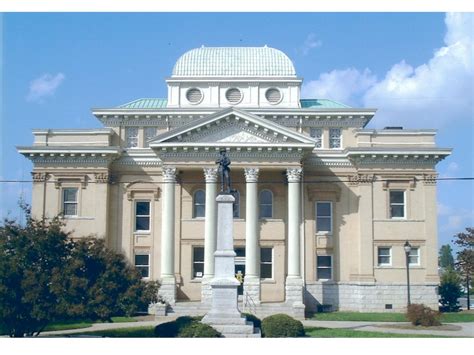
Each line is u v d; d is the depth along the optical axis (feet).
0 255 99.45
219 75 196.44
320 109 186.70
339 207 179.63
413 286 174.29
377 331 125.80
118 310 105.19
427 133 179.22
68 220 177.06
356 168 179.32
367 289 173.88
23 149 177.17
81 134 181.47
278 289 175.73
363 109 185.47
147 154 181.78
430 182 177.47
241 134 171.22
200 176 179.42
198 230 177.78
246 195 172.55
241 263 176.86
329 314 164.86
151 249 179.73
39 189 178.81
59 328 130.62
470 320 154.40
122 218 180.86
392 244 175.94
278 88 195.52
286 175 177.37
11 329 103.35
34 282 97.81
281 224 178.09
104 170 178.60
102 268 107.86
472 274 203.00
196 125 170.19
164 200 172.24
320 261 179.01
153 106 201.46
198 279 175.94
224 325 103.24
